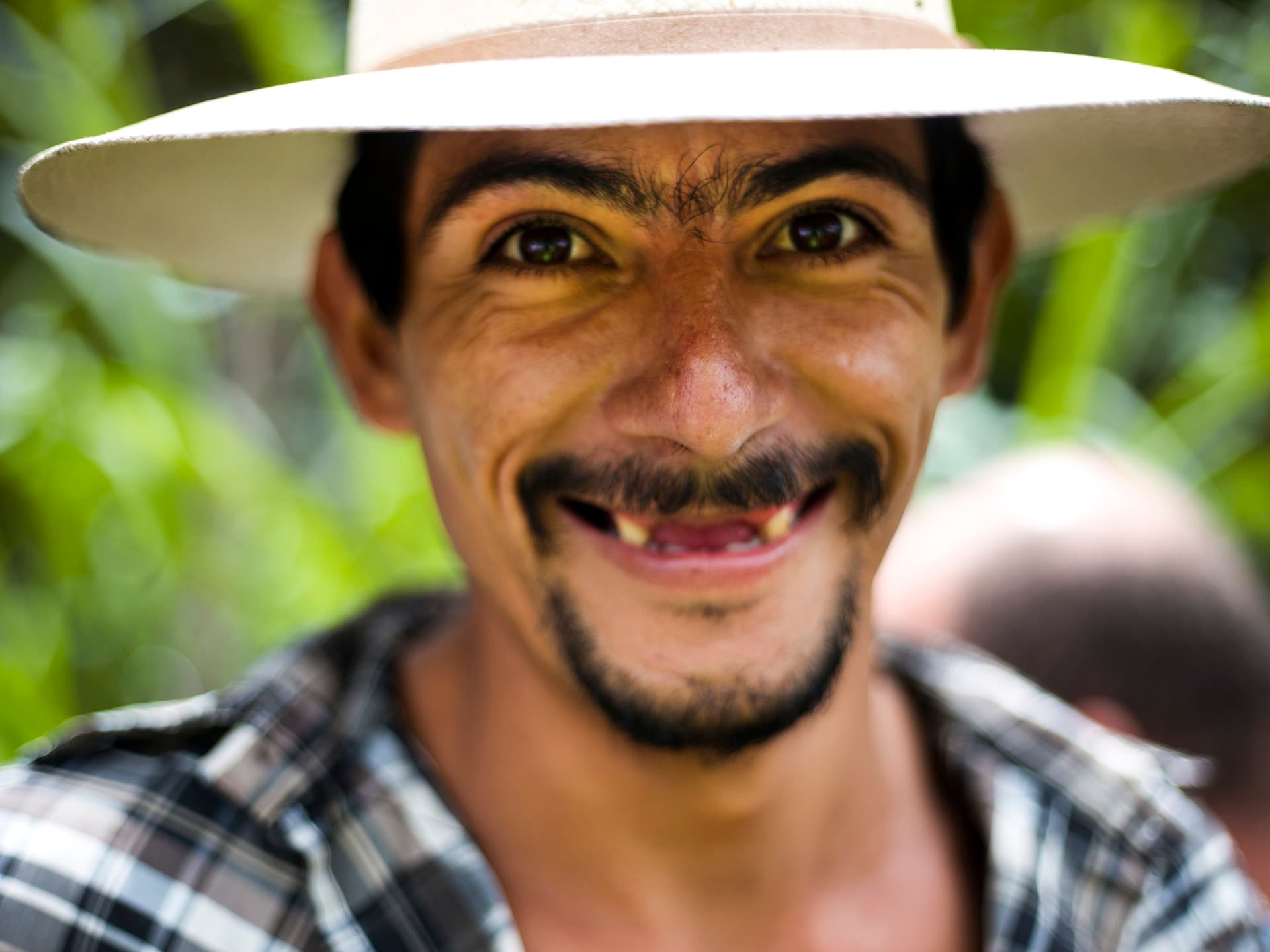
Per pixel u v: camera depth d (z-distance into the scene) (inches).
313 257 47.0
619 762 39.9
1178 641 63.2
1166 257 92.0
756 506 36.1
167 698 84.0
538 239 36.1
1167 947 47.4
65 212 41.4
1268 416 94.7
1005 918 44.6
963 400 91.0
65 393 77.4
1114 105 30.5
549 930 41.4
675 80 29.8
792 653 37.4
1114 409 90.4
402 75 32.1
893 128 36.2
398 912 40.3
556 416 36.4
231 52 98.7
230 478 78.3
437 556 81.7
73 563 79.4
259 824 40.6
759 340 35.9
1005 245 46.0
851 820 44.8
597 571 37.5
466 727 43.6
